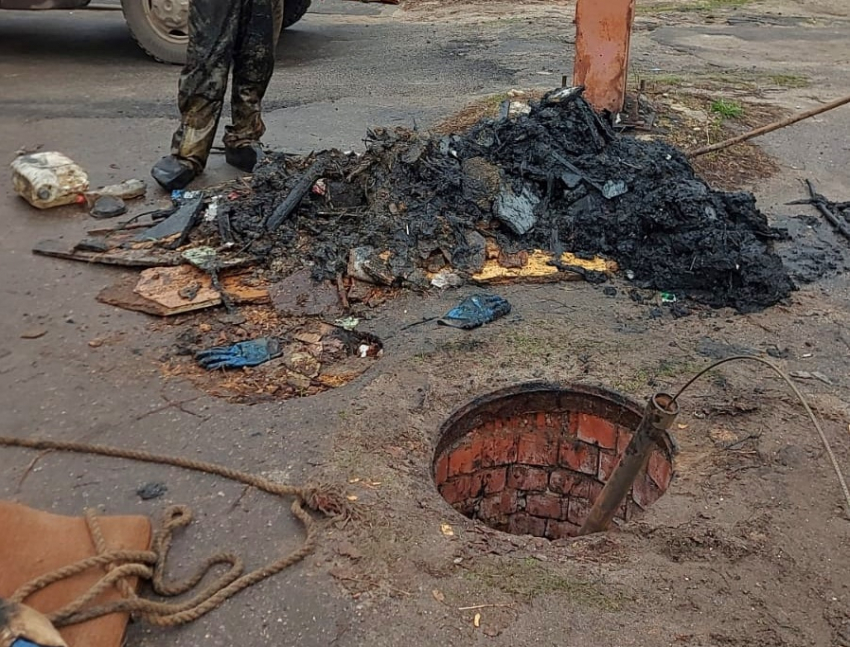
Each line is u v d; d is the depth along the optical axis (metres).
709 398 3.56
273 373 3.73
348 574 2.62
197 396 3.56
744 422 3.42
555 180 5.20
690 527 2.86
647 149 5.47
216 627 2.44
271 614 2.48
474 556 2.72
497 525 3.96
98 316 4.16
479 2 14.71
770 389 3.64
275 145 6.62
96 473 3.07
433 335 4.04
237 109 5.97
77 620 2.29
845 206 5.80
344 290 4.40
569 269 4.66
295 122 7.31
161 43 9.32
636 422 3.50
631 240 4.79
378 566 2.66
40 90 8.20
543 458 3.79
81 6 8.98
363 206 5.04
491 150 5.43
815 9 14.70
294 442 3.25
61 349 3.88
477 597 2.56
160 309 4.16
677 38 11.67
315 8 13.84
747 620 2.51
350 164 5.29
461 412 3.48
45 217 5.27
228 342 3.98
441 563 2.68
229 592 2.52
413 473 3.11
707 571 2.69
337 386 3.65
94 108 7.68
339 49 10.71
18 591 2.30
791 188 6.24
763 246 4.76
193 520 2.84
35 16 11.72
